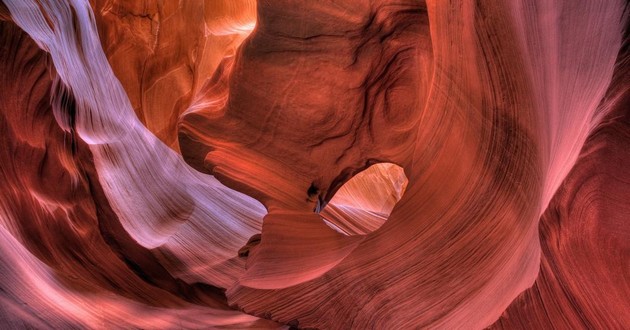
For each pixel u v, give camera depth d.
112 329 3.56
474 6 3.16
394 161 5.40
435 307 3.55
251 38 5.39
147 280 4.84
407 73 5.03
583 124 2.73
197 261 5.53
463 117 3.49
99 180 4.93
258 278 4.88
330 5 4.99
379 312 3.89
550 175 2.85
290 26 5.21
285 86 5.50
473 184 3.43
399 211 3.97
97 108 5.44
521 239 3.00
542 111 2.89
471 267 3.40
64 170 4.47
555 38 2.79
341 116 5.50
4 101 4.00
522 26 2.93
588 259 2.61
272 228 5.34
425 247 3.73
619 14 2.53
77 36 5.53
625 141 2.51
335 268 4.24
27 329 2.92
